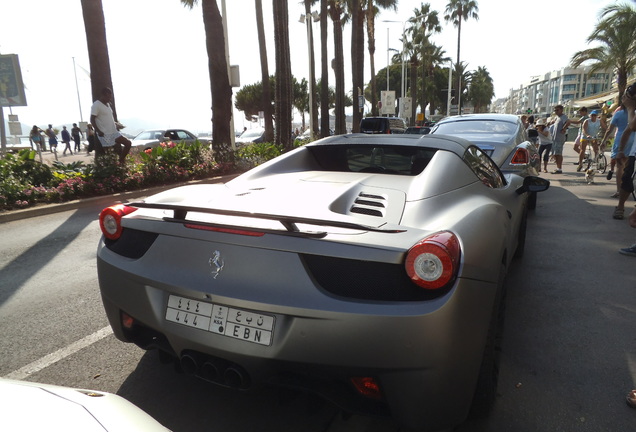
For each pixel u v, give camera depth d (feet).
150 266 6.71
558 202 26.25
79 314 11.49
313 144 10.75
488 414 7.24
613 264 15.06
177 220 6.61
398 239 5.70
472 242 6.11
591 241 17.84
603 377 8.54
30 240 19.11
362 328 5.40
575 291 12.76
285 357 5.71
